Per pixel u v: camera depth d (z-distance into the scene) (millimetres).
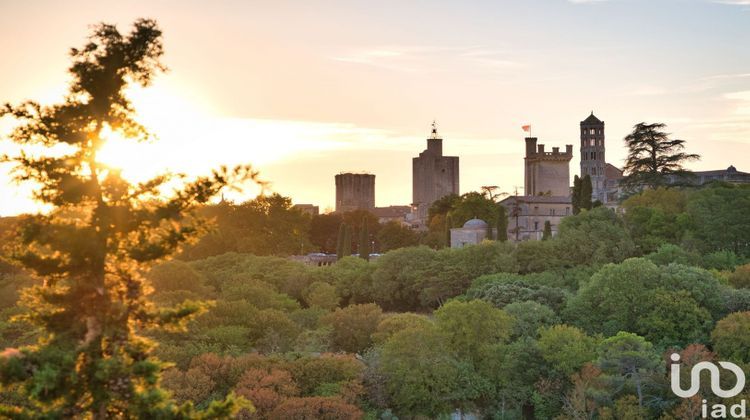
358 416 105688
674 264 151125
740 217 196500
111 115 46375
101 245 45281
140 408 44250
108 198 46062
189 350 122312
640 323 137875
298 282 198375
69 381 43000
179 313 46406
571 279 176875
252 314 143125
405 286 190375
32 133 45250
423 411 120250
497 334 130875
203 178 46938
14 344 115875
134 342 45406
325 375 117750
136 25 46781
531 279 172125
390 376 121500
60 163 45156
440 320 133500
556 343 124312
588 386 111875
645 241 198750
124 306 45562
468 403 123625
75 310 45188
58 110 45469
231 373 115250
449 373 121188
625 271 144000
